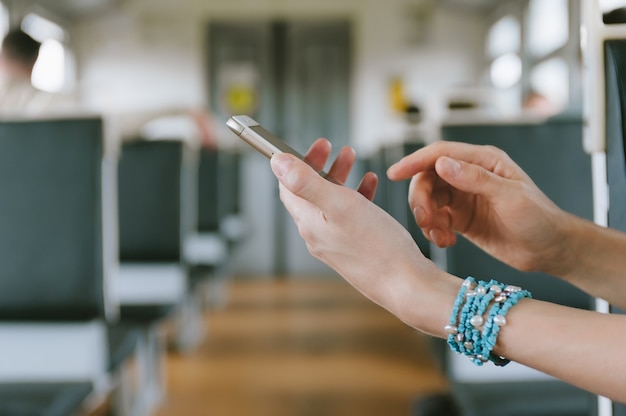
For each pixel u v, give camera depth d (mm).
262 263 6434
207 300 4637
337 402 2629
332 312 4449
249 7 6656
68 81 6602
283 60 6668
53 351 1704
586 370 531
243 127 680
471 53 6844
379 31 6801
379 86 6832
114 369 1828
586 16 863
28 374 1708
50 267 1688
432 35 6832
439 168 694
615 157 829
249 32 6676
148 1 6723
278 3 6648
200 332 3852
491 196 712
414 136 3936
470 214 813
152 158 2748
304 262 6426
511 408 1289
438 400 1907
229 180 5527
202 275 3418
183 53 6750
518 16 5262
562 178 1692
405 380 2918
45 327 1710
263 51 6672
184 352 3412
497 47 6270
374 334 3789
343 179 773
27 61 2168
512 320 566
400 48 6824
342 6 6695
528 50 5035
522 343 559
